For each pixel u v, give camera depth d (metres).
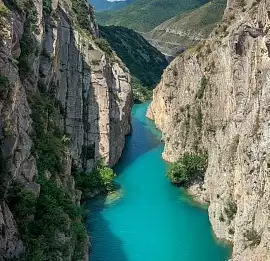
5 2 45.19
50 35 55.12
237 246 39.97
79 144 60.81
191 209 54.22
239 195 44.28
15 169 32.66
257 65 45.28
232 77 51.53
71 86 62.41
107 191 58.84
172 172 60.84
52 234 33.72
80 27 77.94
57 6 64.25
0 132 32.09
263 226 37.25
